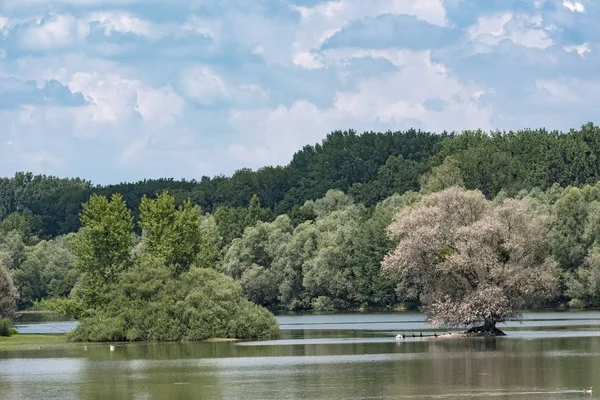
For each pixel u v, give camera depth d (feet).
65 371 298.56
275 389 244.22
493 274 385.91
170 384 259.60
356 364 297.33
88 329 435.94
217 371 287.69
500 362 290.15
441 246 396.37
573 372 262.06
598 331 420.36
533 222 396.98
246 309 432.66
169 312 431.43
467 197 406.41
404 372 272.72
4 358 351.67
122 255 477.77
